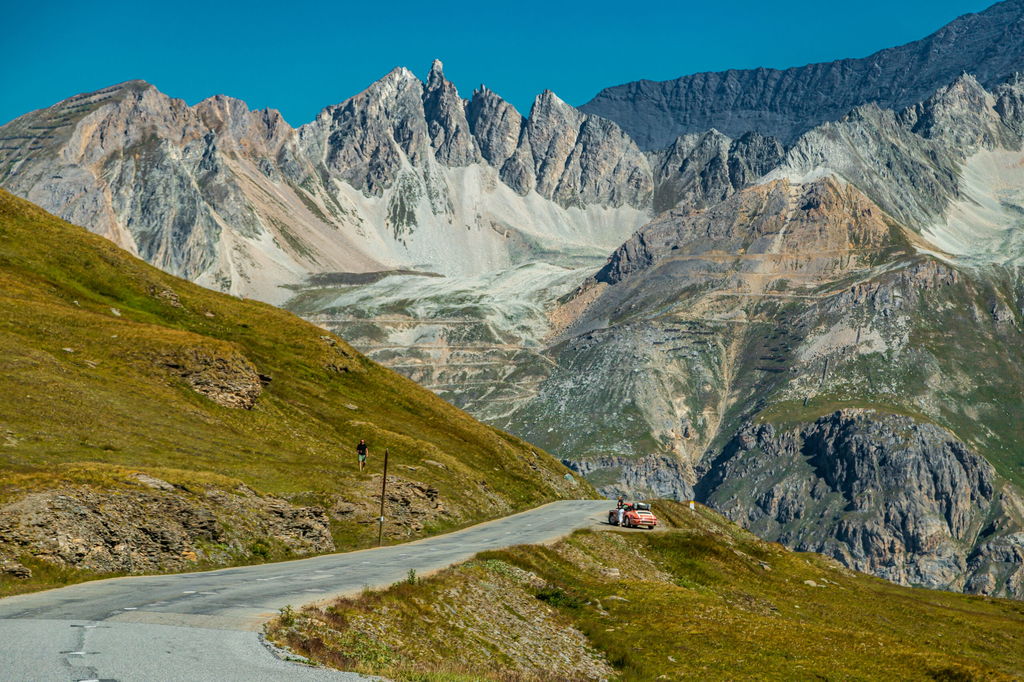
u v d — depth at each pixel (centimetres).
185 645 2691
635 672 4319
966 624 8644
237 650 2709
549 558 6588
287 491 7638
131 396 8781
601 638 4753
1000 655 7675
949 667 4569
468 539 7819
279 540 6003
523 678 3697
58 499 4653
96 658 2397
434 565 5375
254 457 8544
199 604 3478
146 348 10206
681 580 7594
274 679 2383
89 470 5412
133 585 4044
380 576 4712
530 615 4838
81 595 3644
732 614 5566
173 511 5356
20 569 4022
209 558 5188
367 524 7781
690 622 5153
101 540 4597
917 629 8106
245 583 4256
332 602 3706
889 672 4491
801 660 4528
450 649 3766
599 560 7294
